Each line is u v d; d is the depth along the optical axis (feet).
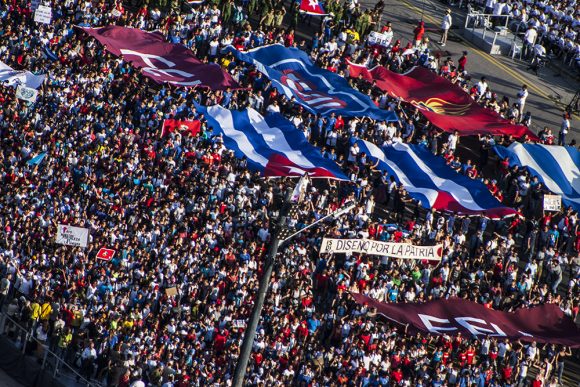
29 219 361.51
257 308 224.94
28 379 329.52
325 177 403.75
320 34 501.15
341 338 346.95
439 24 559.38
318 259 371.56
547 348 368.68
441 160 426.51
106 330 325.83
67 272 344.28
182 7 525.34
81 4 490.90
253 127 422.82
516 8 548.72
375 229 388.37
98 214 374.63
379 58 486.79
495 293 378.94
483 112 460.55
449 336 342.85
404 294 367.66
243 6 512.63
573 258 405.39
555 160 438.40
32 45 469.16
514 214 404.57
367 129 441.27
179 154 410.11
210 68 451.53
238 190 395.75
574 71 532.32
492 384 344.90
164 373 312.91
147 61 456.04
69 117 422.82
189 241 369.50
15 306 340.39
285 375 323.57
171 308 339.77
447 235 398.21
